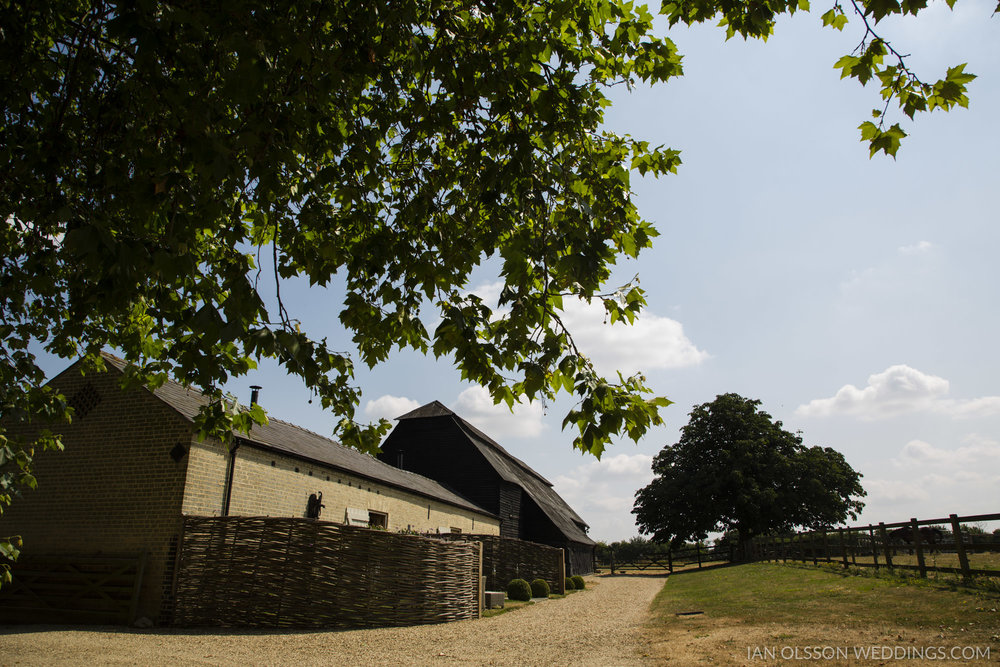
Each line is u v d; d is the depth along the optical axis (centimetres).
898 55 421
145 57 369
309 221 572
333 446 2164
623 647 926
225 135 464
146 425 1289
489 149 509
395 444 3769
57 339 723
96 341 725
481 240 533
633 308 466
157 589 1178
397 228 598
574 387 389
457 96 502
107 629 1105
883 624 858
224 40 409
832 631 848
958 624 789
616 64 536
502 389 467
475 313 499
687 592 1953
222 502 1310
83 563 1207
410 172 605
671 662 758
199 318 321
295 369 448
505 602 1978
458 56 499
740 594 1581
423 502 2362
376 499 1966
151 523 1221
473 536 2272
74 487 1286
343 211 612
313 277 580
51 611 1193
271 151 470
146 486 1246
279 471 1495
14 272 589
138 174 461
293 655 901
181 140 376
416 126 537
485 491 3475
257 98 377
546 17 488
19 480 740
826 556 2253
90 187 489
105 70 488
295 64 433
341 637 1084
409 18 452
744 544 4134
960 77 414
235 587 1180
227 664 816
